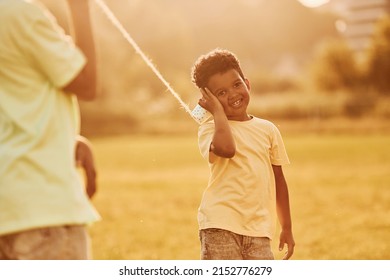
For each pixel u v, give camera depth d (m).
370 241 8.30
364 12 82.56
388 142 30.47
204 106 4.34
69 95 3.22
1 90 3.09
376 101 45.97
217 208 4.23
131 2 88.69
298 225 9.70
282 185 4.49
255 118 4.46
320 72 56.84
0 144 3.02
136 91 67.81
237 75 4.38
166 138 41.06
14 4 3.08
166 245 8.30
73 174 3.10
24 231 2.97
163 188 15.49
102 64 53.81
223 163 4.27
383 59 54.09
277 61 128.25
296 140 33.94
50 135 3.06
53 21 3.19
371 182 15.47
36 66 3.10
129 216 11.09
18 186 2.96
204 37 121.06
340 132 39.75
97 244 8.37
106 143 36.62
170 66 89.75
